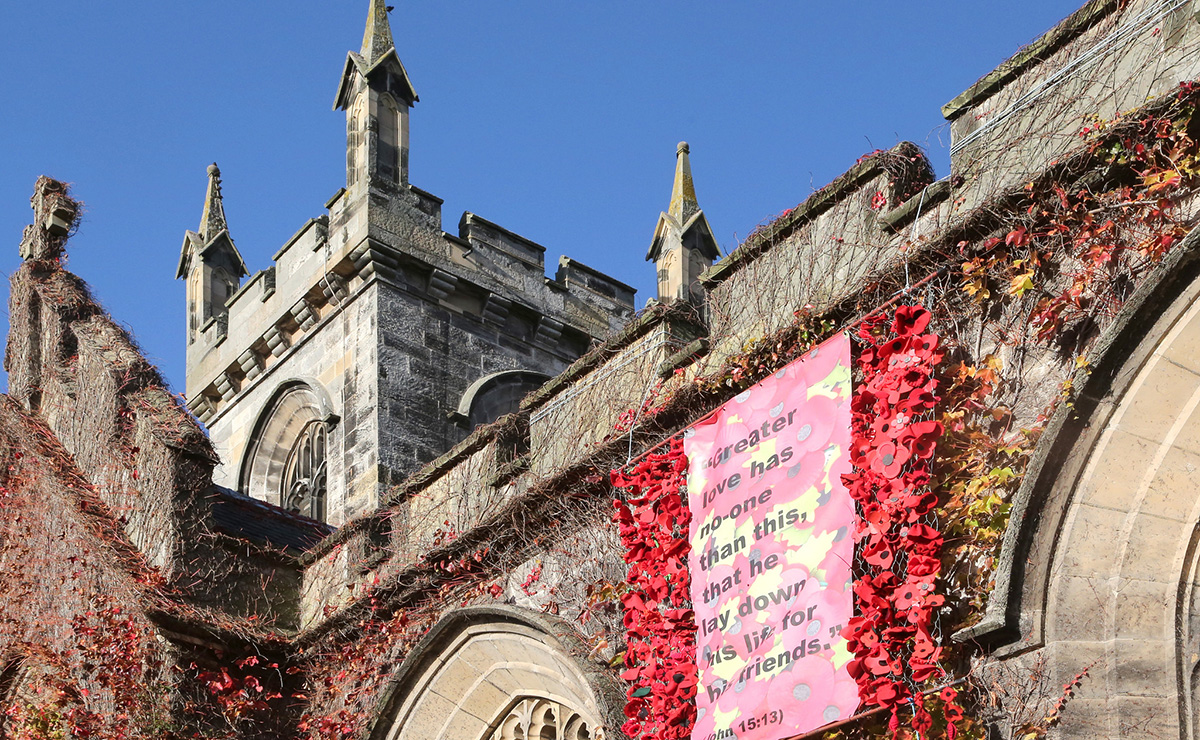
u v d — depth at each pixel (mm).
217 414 33562
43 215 24094
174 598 19406
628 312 33438
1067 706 11438
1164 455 11852
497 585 17391
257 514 22719
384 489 27797
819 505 13445
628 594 15070
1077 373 12062
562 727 16906
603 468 16219
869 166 14703
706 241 32719
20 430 21984
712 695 13852
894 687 12336
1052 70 13477
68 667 19859
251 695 19172
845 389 13578
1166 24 12641
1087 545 11859
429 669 17844
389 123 30859
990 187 13547
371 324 29234
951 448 12844
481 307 30828
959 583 12414
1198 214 11898
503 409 30141
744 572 13930
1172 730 11195
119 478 20812
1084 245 12461
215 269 35781
